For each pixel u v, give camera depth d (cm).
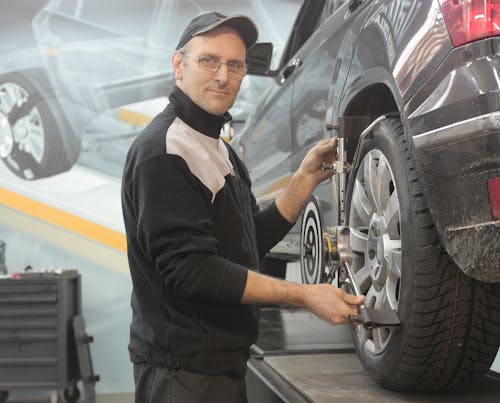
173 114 140
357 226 170
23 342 411
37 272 421
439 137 123
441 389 156
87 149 507
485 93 113
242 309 141
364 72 166
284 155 267
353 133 163
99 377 459
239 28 141
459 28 123
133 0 504
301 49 262
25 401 453
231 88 141
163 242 128
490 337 141
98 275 506
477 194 116
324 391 164
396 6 153
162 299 137
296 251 265
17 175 507
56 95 504
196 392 135
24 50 501
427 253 134
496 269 117
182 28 505
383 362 155
